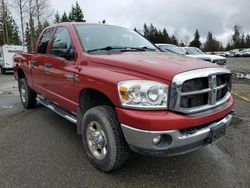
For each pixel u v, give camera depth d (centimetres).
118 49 440
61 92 463
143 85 306
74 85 408
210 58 1417
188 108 315
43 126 555
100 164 362
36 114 646
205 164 390
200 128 326
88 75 369
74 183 341
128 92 310
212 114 330
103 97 368
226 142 468
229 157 412
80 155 417
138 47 471
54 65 473
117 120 337
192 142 316
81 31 450
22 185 337
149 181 346
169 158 406
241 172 368
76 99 414
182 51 1441
